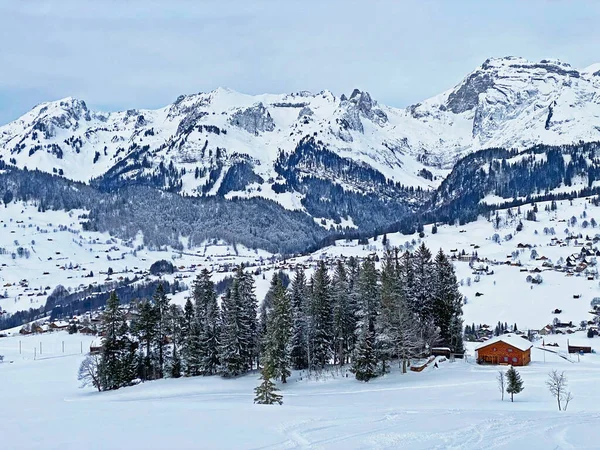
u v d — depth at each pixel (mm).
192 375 116875
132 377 111562
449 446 42812
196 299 123750
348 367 112688
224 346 110938
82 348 183000
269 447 43406
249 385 103125
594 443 43094
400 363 112312
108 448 44750
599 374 99562
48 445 46406
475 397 80250
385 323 102625
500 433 47000
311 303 113312
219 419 56875
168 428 52312
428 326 116500
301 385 100438
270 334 105062
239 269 120750
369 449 42281
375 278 110812
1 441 48375
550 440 44188
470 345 156875
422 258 122688
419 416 56656
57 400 94188
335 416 57531
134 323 118500
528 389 85125
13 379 128125
